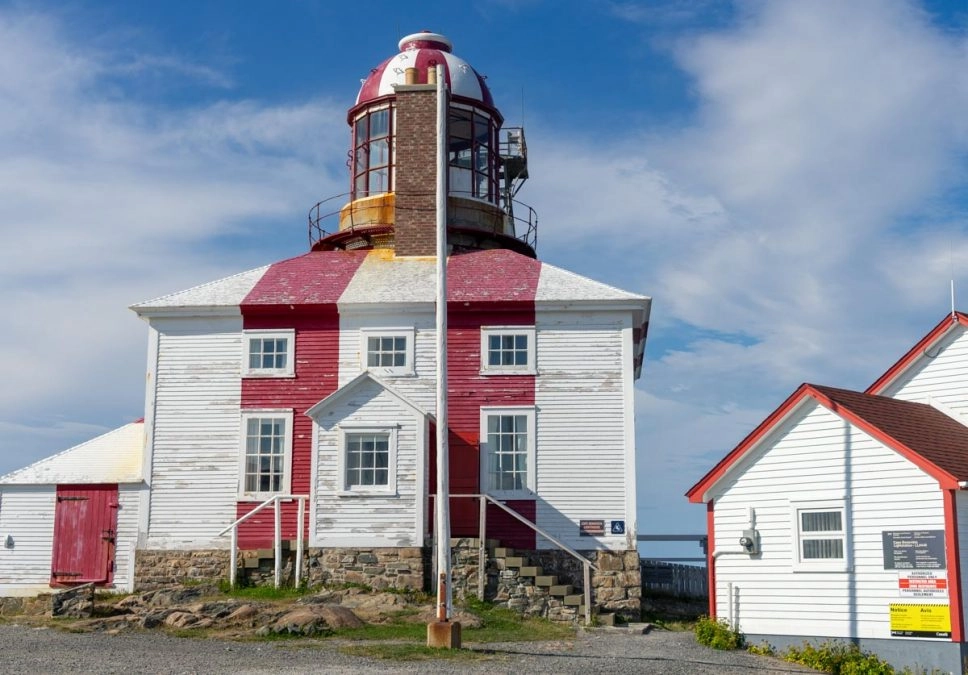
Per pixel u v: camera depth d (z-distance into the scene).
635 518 26.41
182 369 28.09
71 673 15.98
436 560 25.22
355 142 33.66
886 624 19.72
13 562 27.75
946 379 24.03
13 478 28.14
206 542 27.16
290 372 27.84
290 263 30.80
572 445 26.92
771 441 21.69
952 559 19.08
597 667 17.86
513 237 32.38
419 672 16.72
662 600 30.12
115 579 27.31
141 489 27.59
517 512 26.59
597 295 27.52
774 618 21.12
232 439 27.64
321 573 25.42
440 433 19.97
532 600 24.81
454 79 32.75
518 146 35.66
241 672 16.42
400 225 30.86
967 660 18.84
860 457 20.45
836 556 20.56
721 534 22.06
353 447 25.98
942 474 19.22
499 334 27.59
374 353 27.81
